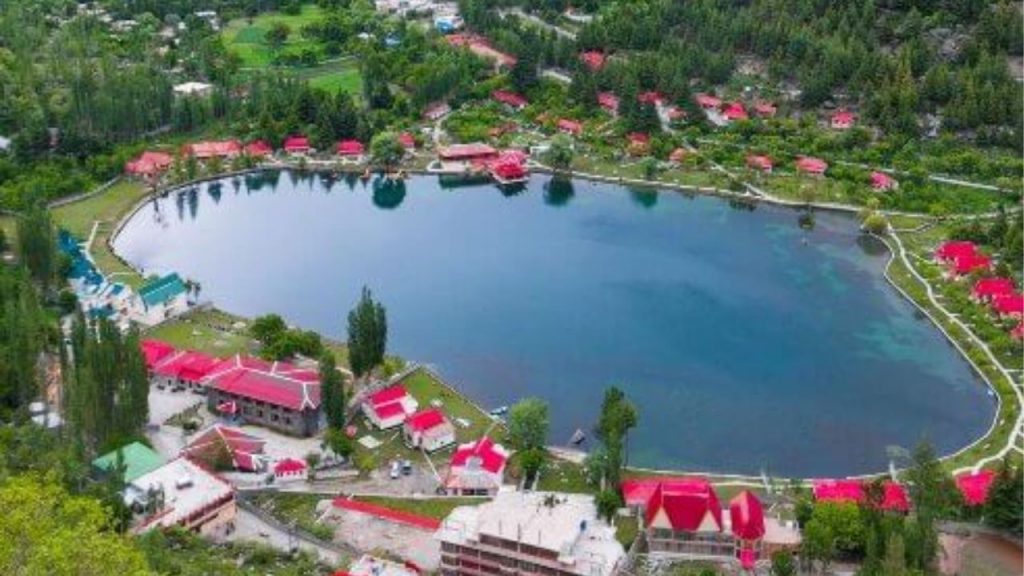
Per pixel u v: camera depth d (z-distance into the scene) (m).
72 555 166.25
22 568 164.38
